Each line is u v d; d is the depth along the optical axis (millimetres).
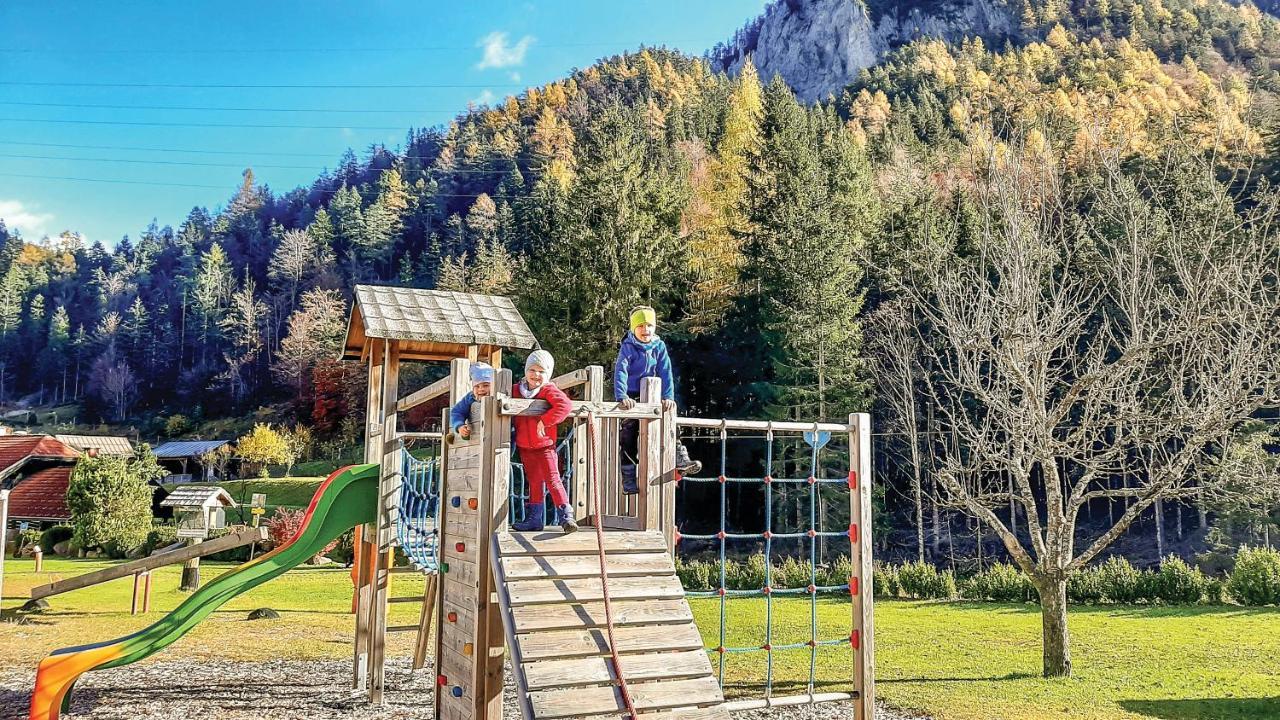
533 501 5410
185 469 67438
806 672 10969
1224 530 26406
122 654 7910
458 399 7605
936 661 11641
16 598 18172
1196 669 10633
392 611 17344
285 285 102000
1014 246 12508
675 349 35875
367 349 10406
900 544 31812
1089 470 11211
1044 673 10625
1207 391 12016
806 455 30938
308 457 66875
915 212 34906
